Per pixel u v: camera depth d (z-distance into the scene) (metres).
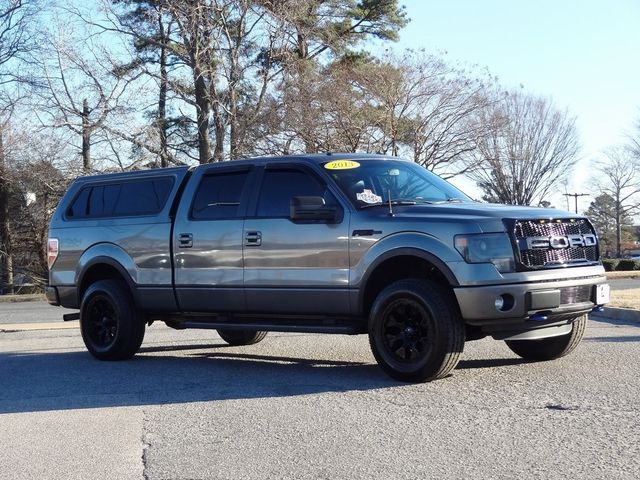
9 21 31.19
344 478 4.62
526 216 6.98
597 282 7.36
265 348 10.20
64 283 9.85
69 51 29.78
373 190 7.79
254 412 6.32
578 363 7.95
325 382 7.43
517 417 5.84
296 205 7.46
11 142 31.69
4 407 6.89
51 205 33.75
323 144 28.12
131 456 5.24
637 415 5.79
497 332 6.96
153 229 8.95
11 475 4.93
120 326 9.16
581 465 4.70
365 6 35.94
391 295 7.10
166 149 31.69
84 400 7.06
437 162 30.36
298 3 29.44
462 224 6.86
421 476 4.60
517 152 38.38
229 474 4.78
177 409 6.55
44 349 10.83
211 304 8.45
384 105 29.09
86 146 30.03
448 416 5.93
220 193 8.55
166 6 28.09
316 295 7.64
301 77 28.67
